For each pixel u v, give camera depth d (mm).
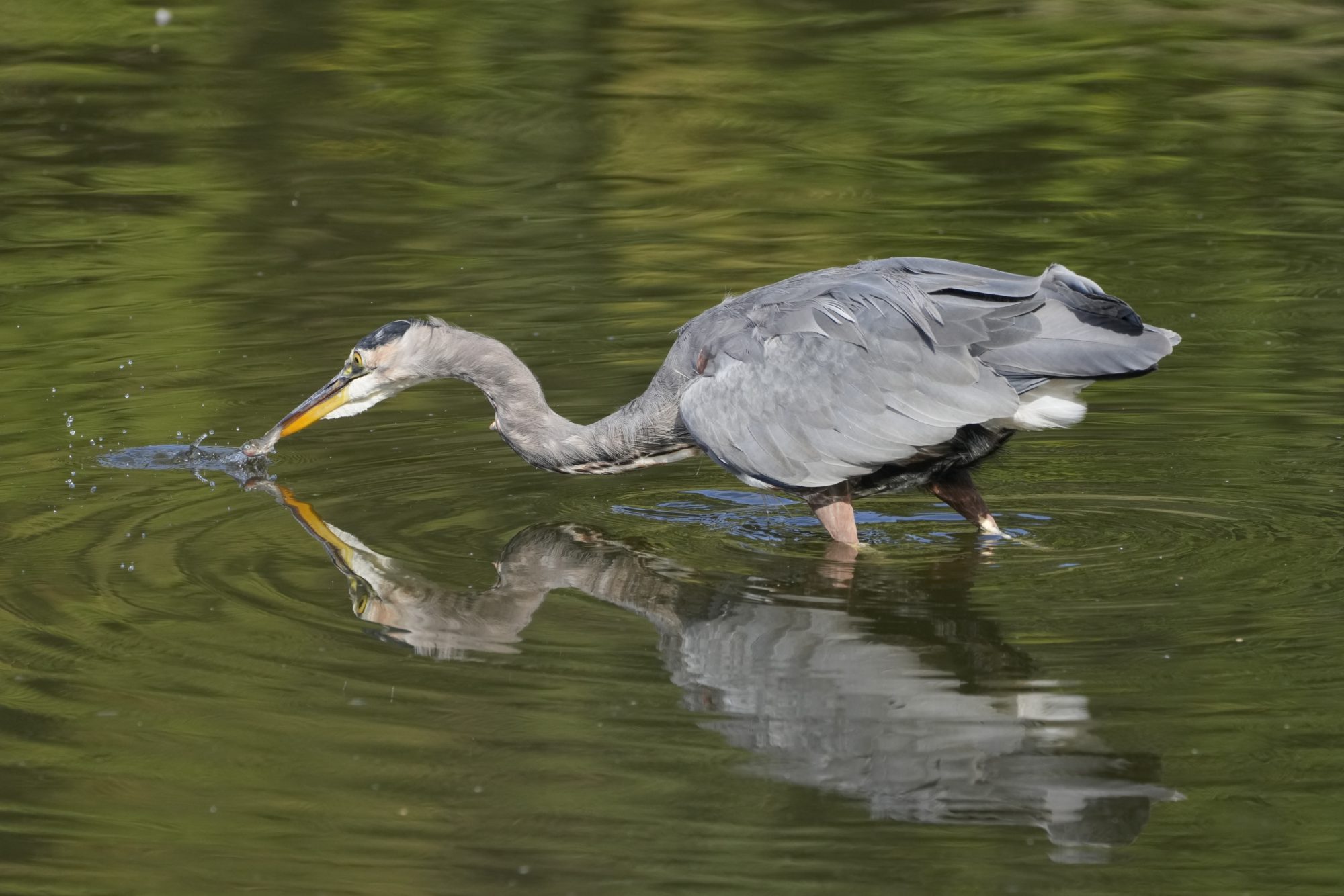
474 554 12242
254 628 10688
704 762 8930
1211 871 7969
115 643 10406
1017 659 10094
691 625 10812
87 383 16266
